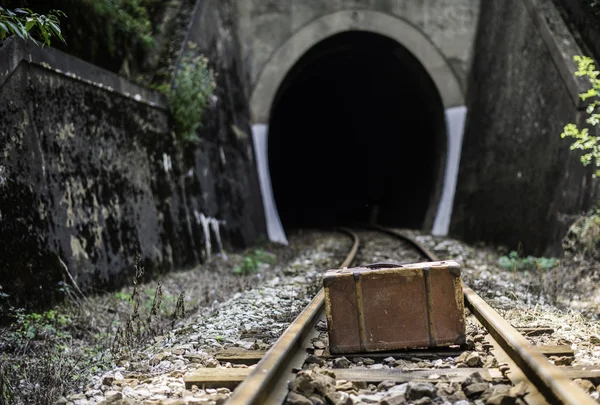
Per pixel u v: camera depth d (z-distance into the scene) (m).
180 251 11.33
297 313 6.56
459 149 17.70
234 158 16.17
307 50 17.98
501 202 13.88
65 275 7.33
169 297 8.55
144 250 9.80
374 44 18.98
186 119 12.12
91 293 7.84
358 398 3.58
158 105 11.38
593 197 10.34
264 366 3.62
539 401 3.24
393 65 20.33
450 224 17.19
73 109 8.26
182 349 5.10
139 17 12.64
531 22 13.34
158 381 4.23
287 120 29.36
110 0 10.61
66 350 5.71
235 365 4.54
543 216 11.52
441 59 17.80
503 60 15.09
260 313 6.72
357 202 33.47
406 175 24.77
